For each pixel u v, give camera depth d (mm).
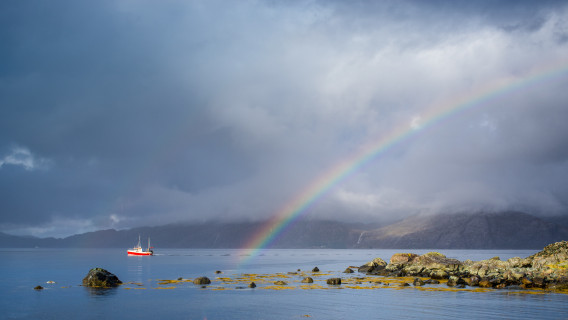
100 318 55500
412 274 106812
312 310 59406
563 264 83125
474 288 80188
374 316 54844
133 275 123688
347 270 128125
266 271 142375
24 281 104125
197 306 63312
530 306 59969
